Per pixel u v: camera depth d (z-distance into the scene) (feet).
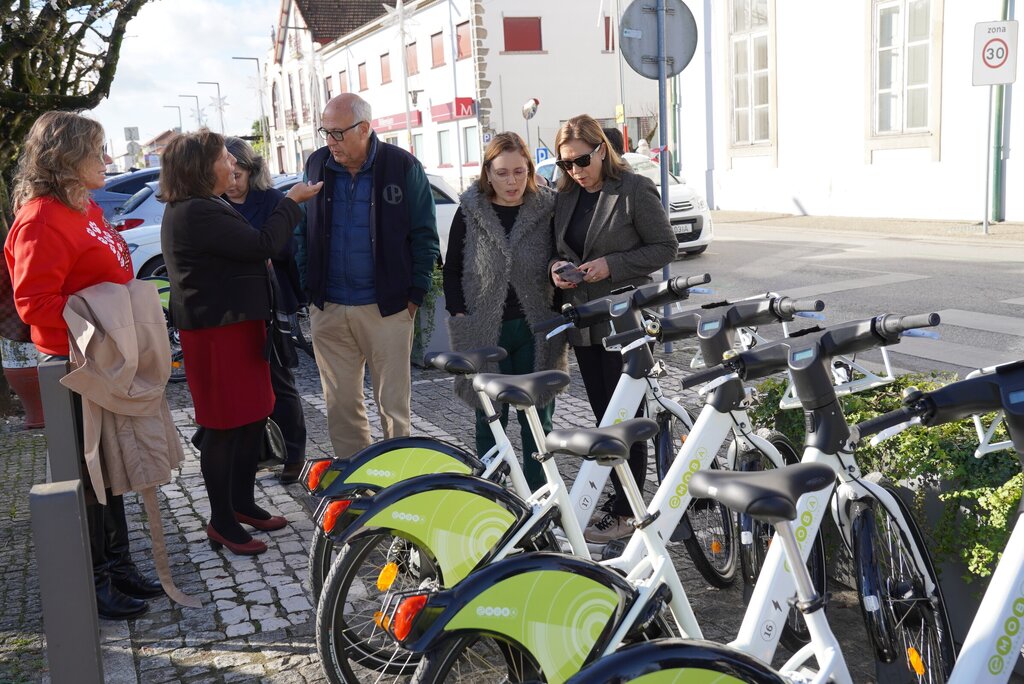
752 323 10.87
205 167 13.70
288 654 11.96
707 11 69.82
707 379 9.34
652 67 26.50
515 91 105.60
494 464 10.94
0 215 23.94
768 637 8.23
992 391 7.77
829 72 59.67
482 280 14.51
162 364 12.89
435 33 115.03
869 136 57.31
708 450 10.61
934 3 51.44
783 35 62.90
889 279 34.78
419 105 123.54
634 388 12.46
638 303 12.52
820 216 61.36
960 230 46.73
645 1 26.05
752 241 50.29
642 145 54.29
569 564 7.98
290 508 17.26
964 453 10.50
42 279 12.07
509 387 9.64
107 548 13.38
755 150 67.15
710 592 13.02
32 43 23.07
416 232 15.37
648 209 14.03
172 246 13.92
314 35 155.02
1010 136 48.16
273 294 14.96
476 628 7.58
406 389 15.53
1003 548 9.87
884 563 9.45
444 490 9.78
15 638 12.71
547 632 7.66
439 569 9.85
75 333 12.14
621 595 7.98
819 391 8.95
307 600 13.47
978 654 7.64
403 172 15.23
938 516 10.77
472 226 14.65
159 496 18.21
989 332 26.07
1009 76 43.37
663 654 6.44
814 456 9.08
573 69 107.04
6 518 17.38
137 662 11.92
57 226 12.10
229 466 14.90
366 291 15.26
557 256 14.73
